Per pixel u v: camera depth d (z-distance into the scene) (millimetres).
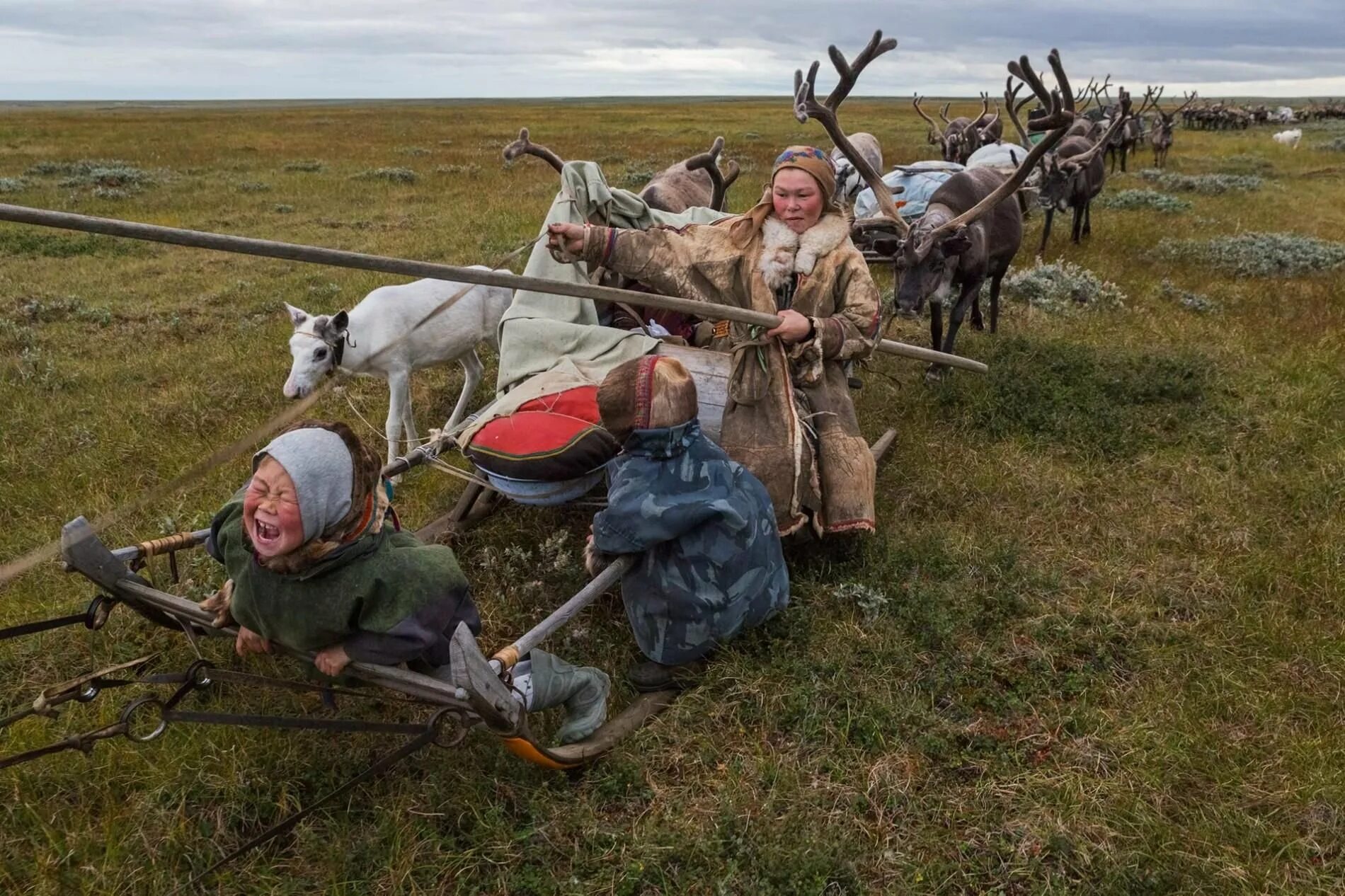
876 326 4172
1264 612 4316
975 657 3998
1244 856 3051
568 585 4449
